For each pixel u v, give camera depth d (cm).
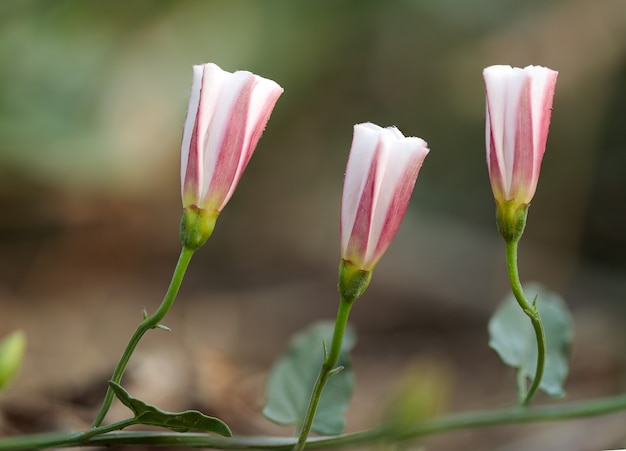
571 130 96
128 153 90
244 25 99
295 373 41
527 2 102
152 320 37
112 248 88
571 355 65
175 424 37
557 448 48
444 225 96
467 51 104
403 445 39
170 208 93
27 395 47
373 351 71
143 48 95
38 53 89
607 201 94
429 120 107
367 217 37
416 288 81
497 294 84
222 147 37
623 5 96
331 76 106
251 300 80
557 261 90
